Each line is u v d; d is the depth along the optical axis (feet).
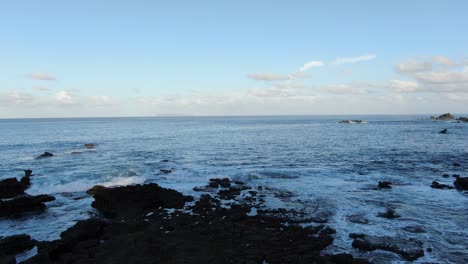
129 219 51.37
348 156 118.32
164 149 146.10
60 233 47.21
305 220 49.52
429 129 278.87
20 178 85.25
